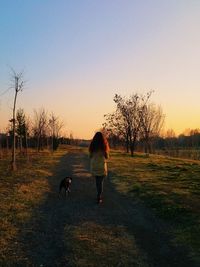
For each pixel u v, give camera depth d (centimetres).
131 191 1611
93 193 1611
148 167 2742
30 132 5825
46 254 807
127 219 1130
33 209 1228
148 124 5244
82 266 738
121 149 7369
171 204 1257
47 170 2542
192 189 1580
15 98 2386
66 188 1532
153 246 874
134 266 746
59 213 1196
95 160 1367
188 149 6147
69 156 4484
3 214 1125
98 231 980
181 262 777
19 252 814
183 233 961
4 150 4669
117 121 5344
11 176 2053
